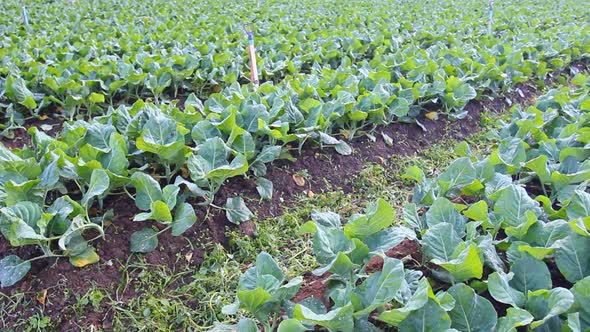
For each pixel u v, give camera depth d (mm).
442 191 3484
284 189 4352
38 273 3199
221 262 3547
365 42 8531
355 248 2738
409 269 2996
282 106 4543
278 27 9578
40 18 10320
